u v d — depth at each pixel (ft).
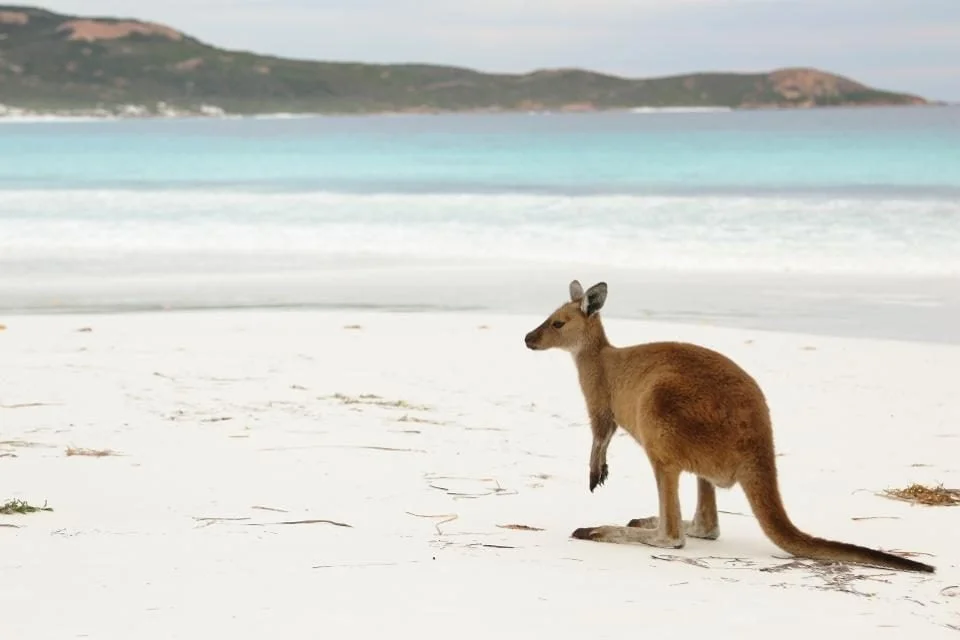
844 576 19.97
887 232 88.63
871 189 119.03
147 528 21.74
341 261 80.74
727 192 120.06
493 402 38.50
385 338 51.60
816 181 131.23
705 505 23.38
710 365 21.89
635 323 56.85
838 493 27.78
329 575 18.56
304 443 30.96
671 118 605.73
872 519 25.13
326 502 24.86
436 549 20.92
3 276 72.84
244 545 20.54
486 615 16.62
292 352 47.55
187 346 48.44
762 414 21.30
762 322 58.08
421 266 78.59
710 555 21.66
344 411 35.83
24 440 30.48
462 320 56.90
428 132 369.30
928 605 18.17
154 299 64.28
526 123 527.81
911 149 182.70
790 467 30.76
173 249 85.87
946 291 66.85
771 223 94.63
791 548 20.67
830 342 51.72
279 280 71.97
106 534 21.12
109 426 32.45
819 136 260.83
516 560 20.31
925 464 31.17
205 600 16.90
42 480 26.05
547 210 105.70
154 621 15.87
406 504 25.08
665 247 85.20
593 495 27.20
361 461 29.17
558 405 38.27
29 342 48.83
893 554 21.71
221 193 123.65
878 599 18.44
